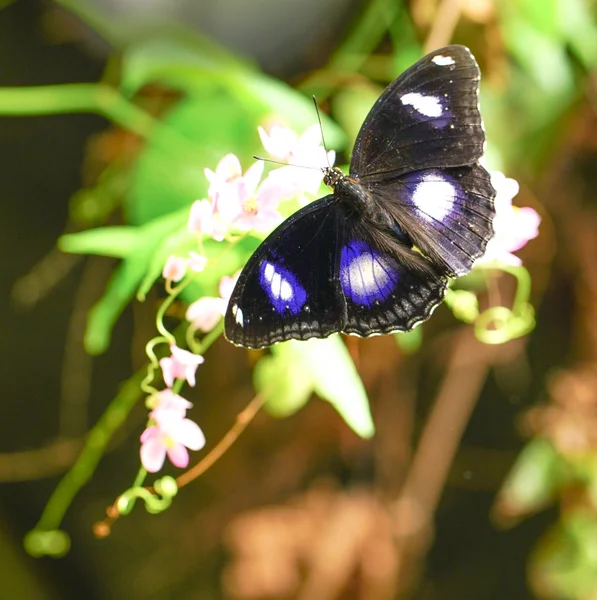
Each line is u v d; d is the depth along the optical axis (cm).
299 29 75
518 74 77
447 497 84
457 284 75
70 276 82
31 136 81
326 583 80
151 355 66
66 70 80
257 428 80
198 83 74
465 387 81
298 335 66
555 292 81
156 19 75
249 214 65
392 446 81
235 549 81
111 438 81
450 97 66
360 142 67
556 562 81
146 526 85
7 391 83
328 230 67
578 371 81
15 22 79
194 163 73
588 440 80
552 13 75
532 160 77
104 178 78
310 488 81
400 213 67
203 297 67
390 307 66
